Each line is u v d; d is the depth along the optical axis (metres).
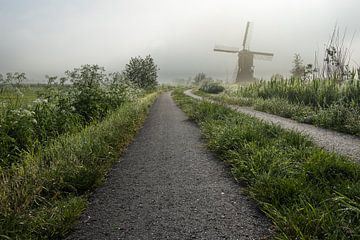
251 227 3.12
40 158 4.77
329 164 4.26
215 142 6.56
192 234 3.01
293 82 18.41
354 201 3.15
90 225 3.26
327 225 2.79
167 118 13.38
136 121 11.33
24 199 3.49
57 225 3.07
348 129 8.23
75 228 3.20
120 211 3.61
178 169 5.32
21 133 5.49
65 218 3.23
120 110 10.85
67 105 7.88
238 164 5.06
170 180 4.73
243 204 3.72
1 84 6.57
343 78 14.57
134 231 3.11
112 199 4.00
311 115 10.87
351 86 11.98
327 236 2.69
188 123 11.45
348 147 6.30
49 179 4.13
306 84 16.36
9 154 4.93
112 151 6.30
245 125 7.54
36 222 3.06
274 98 17.09
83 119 8.81
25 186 3.71
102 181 4.71
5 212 3.06
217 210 3.57
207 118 10.46
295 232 2.80
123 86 14.98
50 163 4.62
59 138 6.07
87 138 5.99
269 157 4.85
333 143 6.74
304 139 6.19
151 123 11.73
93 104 9.45
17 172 4.13
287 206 3.36
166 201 3.88
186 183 4.57
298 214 3.06
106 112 10.38
